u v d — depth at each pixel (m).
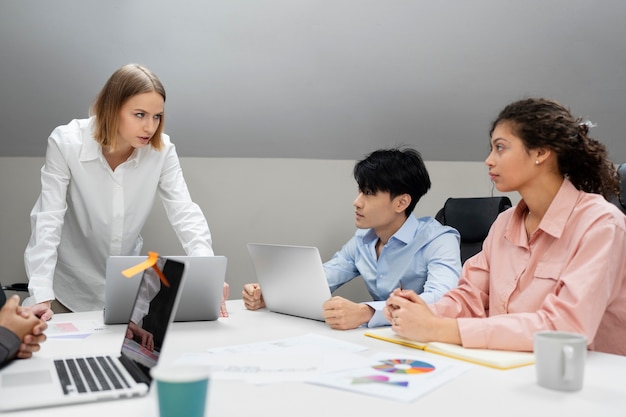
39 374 0.98
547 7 2.58
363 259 2.10
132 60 2.48
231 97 2.72
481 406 0.84
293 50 2.59
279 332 1.43
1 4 2.16
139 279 1.47
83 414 0.79
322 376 0.98
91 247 2.21
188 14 2.35
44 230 1.89
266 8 2.39
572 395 0.89
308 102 2.84
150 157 2.13
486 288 1.53
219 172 2.97
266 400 0.87
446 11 2.54
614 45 2.79
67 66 2.43
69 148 2.00
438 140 3.22
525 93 3.00
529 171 1.34
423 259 1.94
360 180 1.95
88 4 2.23
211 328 1.50
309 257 1.54
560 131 1.31
